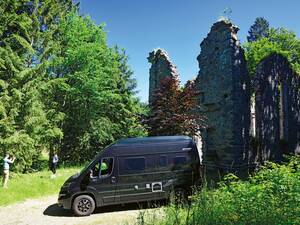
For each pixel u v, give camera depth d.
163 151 11.64
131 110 31.09
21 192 13.90
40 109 21.23
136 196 11.14
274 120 17.27
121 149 11.34
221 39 16.30
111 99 28.30
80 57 25.25
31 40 23.97
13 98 19.19
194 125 14.41
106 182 10.96
